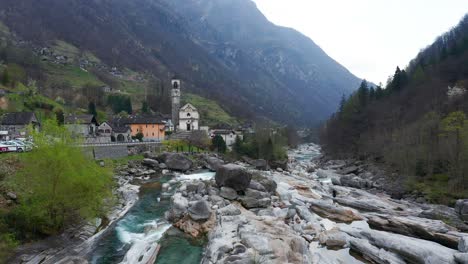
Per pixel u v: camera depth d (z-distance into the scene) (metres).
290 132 164.75
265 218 34.62
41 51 180.62
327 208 42.12
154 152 76.81
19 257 22.33
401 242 28.34
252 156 94.06
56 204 26.36
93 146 59.53
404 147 67.00
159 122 106.44
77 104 117.38
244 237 27.67
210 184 48.47
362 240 30.39
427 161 60.66
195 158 80.00
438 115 70.31
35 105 93.31
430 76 104.56
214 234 29.62
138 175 59.44
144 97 163.62
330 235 31.70
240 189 44.12
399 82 116.94
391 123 91.56
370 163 83.81
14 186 27.23
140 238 29.92
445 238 29.94
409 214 41.78
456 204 43.34
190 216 33.75
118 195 42.16
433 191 52.66
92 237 28.73
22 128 73.06
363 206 46.09
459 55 107.75
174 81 133.00
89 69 184.00
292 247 27.33
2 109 81.50
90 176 27.56
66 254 24.73
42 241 25.22
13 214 24.61
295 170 88.00
